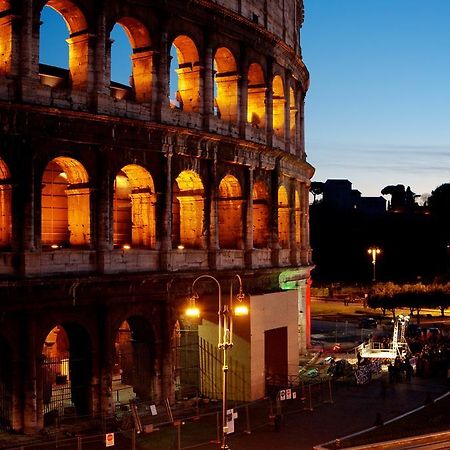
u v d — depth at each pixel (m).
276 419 52.09
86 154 51.75
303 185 85.00
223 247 67.00
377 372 73.69
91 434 49.72
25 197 47.97
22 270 47.72
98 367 52.72
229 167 64.31
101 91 51.97
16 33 47.69
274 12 73.56
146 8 55.91
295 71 80.06
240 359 61.25
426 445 48.81
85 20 51.78
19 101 46.91
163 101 56.69
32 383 48.62
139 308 55.66
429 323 126.75
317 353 87.75
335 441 48.25
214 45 62.62
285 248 77.25
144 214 57.22
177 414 56.03
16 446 46.12
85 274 50.94
